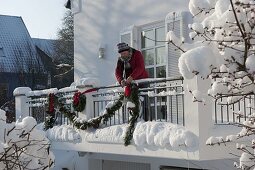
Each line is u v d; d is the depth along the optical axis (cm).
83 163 1196
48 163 552
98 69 1213
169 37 458
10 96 3153
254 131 457
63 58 3491
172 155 699
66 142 979
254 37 402
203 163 855
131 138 785
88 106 936
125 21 1120
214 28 423
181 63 430
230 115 791
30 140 518
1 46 3428
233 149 672
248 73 409
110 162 1153
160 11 1016
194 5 458
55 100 1016
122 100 847
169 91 748
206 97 646
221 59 426
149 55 1052
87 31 1259
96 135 880
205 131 662
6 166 463
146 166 1070
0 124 512
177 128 697
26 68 3294
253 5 395
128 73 839
